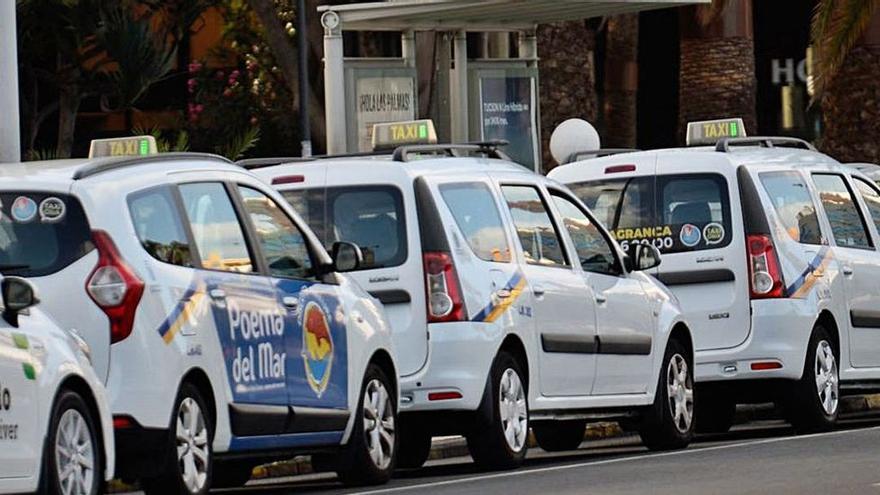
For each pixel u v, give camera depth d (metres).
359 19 56.44
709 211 43.97
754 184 44.03
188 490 29.03
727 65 83.00
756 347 43.75
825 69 67.62
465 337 36.19
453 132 61.81
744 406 53.75
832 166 47.75
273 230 32.66
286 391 31.69
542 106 77.19
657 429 41.88
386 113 58.91
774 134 99.75
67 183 28.56
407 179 36.62
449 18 59.06
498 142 40.97
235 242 31.27
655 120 100.06
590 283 40.03
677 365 42.75
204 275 29.94
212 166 31.55
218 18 84.88
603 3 57.28
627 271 41.69
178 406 28.77
